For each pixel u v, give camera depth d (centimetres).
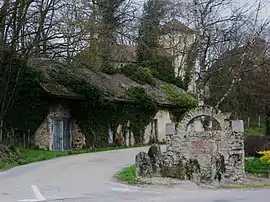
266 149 3147
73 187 1661
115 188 1666
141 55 5256
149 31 3180
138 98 4297
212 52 3222
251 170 2347
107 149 3641
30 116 3438
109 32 2798
